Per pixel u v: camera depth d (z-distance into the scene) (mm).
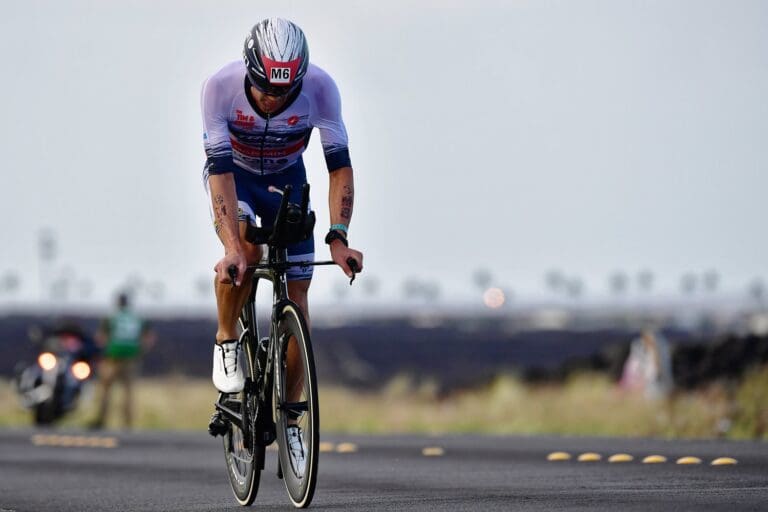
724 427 46469
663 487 23125
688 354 62000
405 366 169875
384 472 29156
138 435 47062
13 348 188375
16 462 35156
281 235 20109
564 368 76000
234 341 21469
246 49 20203
